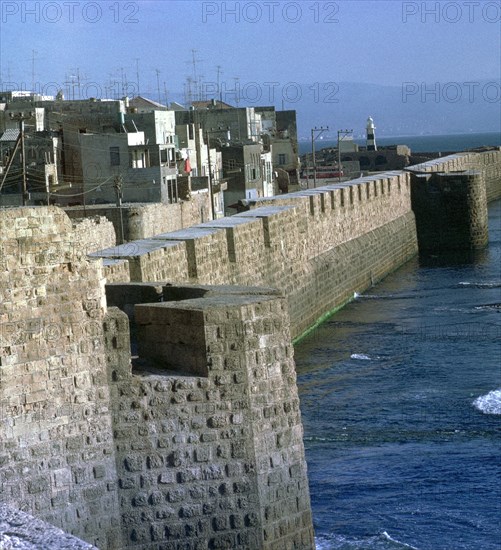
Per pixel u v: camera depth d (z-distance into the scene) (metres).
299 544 23.27
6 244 21.12
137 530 22.30
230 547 22.72
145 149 94.94
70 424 21.77
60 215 21.72
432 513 32.69
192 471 22.50
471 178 101.25
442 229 102.06
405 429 41.44
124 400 22.19
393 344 58.19
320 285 67.25
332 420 43.16
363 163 175.38
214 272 46.50
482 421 42.19
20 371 21.27
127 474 22.23
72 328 21.81
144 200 92.25
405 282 83.81
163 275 40.34
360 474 36.22
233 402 22.64
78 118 102.62
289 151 146.75
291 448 23.22
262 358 22.88
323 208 72.00
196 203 92.31
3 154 92.00
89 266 22.03
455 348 56.03
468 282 81.44
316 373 51.91
